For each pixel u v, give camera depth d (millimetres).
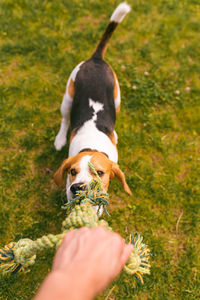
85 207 1560
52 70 4797
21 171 3836
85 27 5418
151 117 4473
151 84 4762
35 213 3586
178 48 5398
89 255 732
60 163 3971
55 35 5227
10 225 3475
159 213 3732
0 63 4785
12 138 4090
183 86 4887
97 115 3385
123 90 4672
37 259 3260
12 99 4422
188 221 3680
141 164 4035
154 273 3295
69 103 3797
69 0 5676
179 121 4543
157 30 5578
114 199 3781
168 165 4086
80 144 3123
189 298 3193
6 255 1738
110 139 3352
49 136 4148
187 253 3467
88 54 5020
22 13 5395
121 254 797
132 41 5297
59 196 3699
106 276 708
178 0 6078
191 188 3893
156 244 3482
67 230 1489
